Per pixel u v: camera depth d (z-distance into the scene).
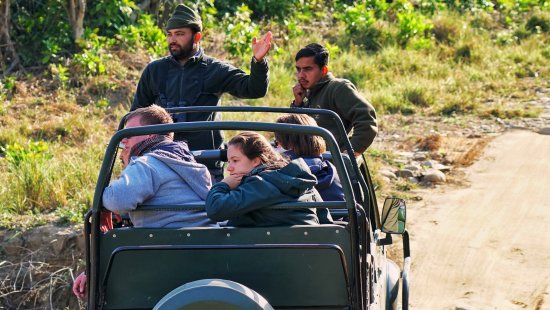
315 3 41.34
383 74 33.38
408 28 37.25
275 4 39.06
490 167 24.31
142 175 9.62
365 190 10.80
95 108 28.22
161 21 35.88
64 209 18.95
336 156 9.20
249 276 9.34
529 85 32.81
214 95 14.67
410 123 28.56
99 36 33.81
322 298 9.29
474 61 35.59
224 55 33.38
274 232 9.33
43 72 30.78
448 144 26.17
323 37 37.50
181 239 9.40
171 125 9.43
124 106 28.69
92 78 29.72
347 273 9.23
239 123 9.38
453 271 17.84
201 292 8.52
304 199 9.64
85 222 9.53
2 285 17.39
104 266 9.48
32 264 17.64
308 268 9.28
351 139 14.46
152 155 9.88
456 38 37.94
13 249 17.89
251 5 39.50
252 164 9.80
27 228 18.20
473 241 19.34
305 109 11.15
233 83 14.60
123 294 9.42
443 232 19.89
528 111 29.17
